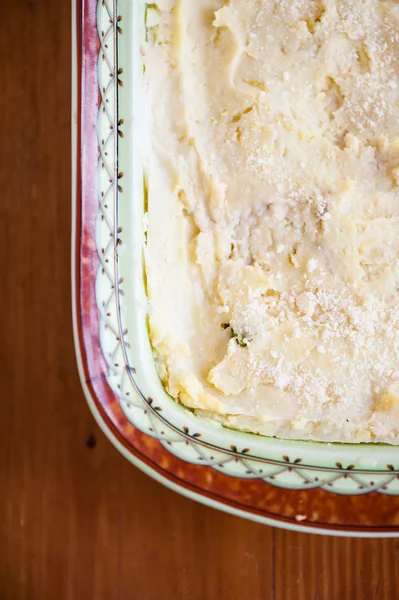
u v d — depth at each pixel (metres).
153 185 0.40
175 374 0.39
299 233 0.40
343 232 0.39
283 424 0.39
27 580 0.43
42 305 0.44
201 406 0.39
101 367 0.38
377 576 0.42
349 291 0.39
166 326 0.40
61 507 0.43
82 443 0.43
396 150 0.40
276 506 0.37
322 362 0.39
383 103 0.40
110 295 0.38
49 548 0.43
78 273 0.38
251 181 0.40
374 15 0.41
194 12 0.41
